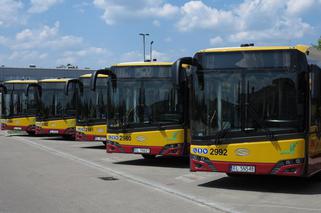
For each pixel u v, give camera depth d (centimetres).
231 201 970
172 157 1847
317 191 1090
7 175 1317
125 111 1531
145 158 1808
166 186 1159
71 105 2698
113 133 1544
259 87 1031
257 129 1023
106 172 1406
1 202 936
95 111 2159
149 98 1506
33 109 3027
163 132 1479
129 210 873
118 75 1549
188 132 1485
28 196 1002
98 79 2173
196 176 1332
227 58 1063
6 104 3061
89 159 1764
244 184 1191
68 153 1994
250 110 1032
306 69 1012
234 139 1040
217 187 1145
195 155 1086
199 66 1088
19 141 2702
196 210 880
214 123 1063
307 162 1005
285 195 1040
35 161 1680
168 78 1491
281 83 1016
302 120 1000
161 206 915
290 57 1014
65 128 2698
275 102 1016
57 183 1185
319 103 1089
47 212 848
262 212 865
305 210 881
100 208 888
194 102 1091
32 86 2788
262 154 1016
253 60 1041
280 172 1002
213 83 1072
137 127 1506
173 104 1481
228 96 1055
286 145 998
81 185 1159
